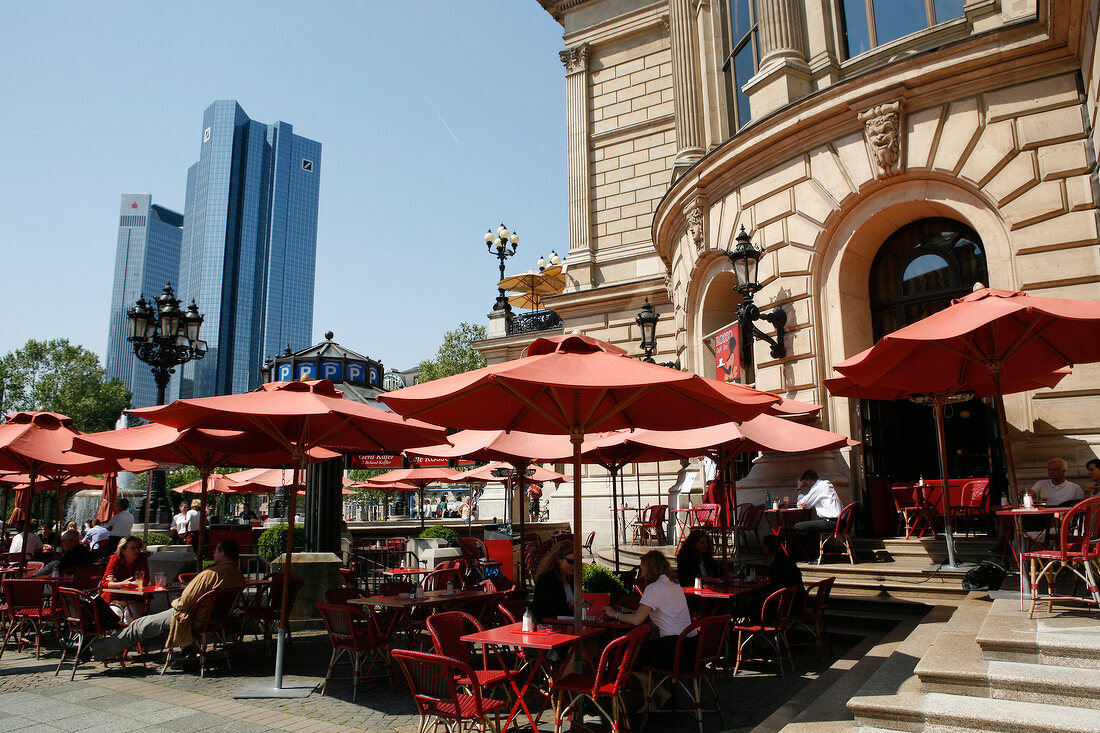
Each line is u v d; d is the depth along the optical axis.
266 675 8.25
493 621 9.27
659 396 6.61
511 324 30.38
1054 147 10.73
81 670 8.49
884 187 12.31
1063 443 10.31
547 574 7.25
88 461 10.90
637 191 24.58
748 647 8.56
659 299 23.30
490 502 29.30
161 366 14.62
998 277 11.13
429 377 51.06
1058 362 8.28
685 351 17.16
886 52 13.15
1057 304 6.75
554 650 6.43
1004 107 11.16
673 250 18.52
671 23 18.94
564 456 10.00
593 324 24.53
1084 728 4.17
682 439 9.05
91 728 6.19
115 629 8.85
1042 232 10.66
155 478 17.72
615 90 25.44
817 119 12.83
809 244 13.09
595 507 22.80
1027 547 8.02
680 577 8.87
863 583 9.58
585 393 6.49
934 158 11.66
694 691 6.02
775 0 14.27
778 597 7.70
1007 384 9.54
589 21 25.89
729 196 15.07
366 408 8.06
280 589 9.73
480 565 13.03
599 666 5.49
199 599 8.27
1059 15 10.19
